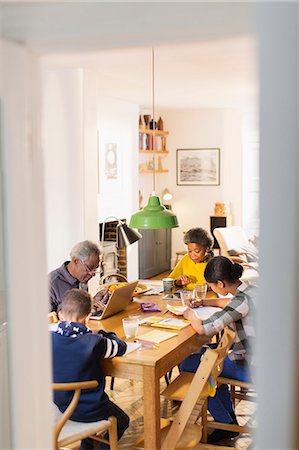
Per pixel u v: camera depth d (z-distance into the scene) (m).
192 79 5.83
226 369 3.32
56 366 2.75
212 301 3.71
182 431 2.69
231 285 3.25
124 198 7.33
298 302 1.13
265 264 1.14
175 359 2.95
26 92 1.47
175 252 9.62
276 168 1.13
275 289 1.14
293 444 1.15
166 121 9.43
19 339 1.49
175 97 7.37
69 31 1.38
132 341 3.04
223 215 9.05
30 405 1.52
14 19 1.41
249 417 3.77
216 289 3.28
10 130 1.44
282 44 1.12
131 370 2.77
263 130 1.14
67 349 2.73
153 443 2.76
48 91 5.05
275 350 1.14
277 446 1.15
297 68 1.11
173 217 4.00
